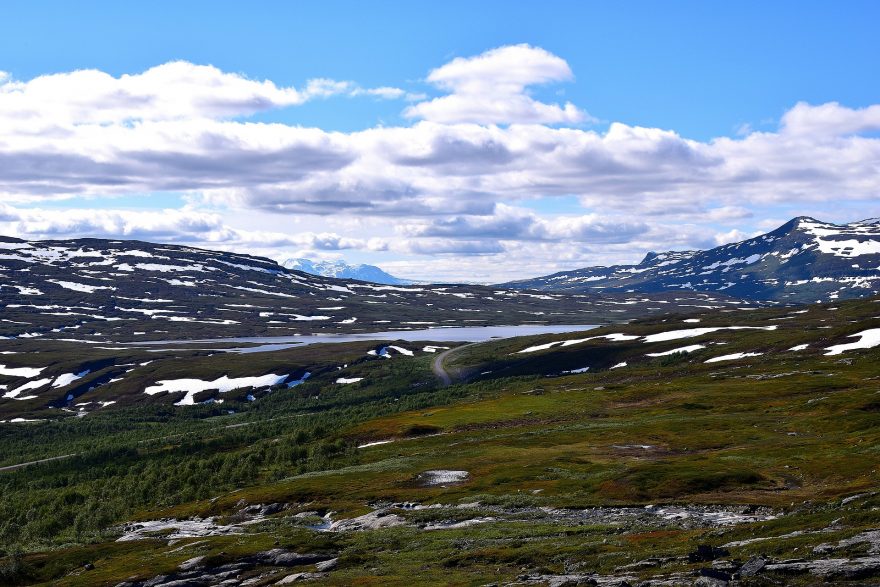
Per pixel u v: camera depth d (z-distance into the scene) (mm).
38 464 181875
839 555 35938
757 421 124375
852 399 128750
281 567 60312
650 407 156375
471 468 103375
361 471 110688
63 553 81438
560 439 124750
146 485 127000
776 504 64188
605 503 72562
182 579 59594
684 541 48750
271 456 142750
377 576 50844
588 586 38125
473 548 57375
